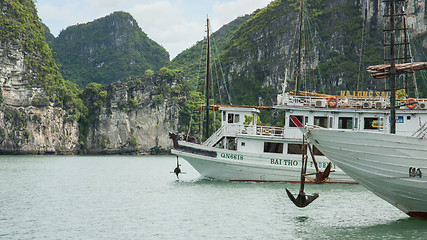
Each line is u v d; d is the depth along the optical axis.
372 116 41.00
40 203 34.34
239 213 29.19
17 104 168.38
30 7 191.25
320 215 28.48
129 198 36.44
